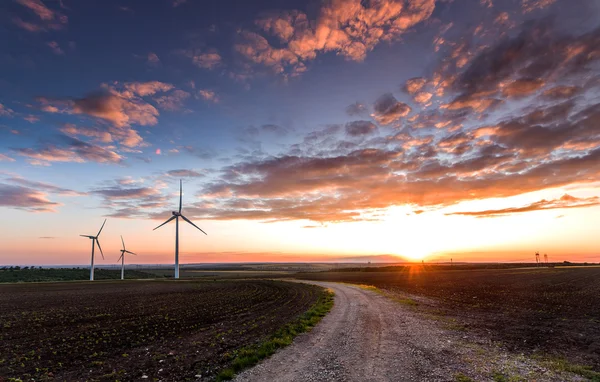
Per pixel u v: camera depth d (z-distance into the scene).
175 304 38.12
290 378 11.86
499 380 11.40
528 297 38.59
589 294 41.12
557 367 12.78
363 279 85.50
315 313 26.77
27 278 123.25
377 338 17.91
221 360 14.69
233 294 50.47
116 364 14.73
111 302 41.84
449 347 15.89
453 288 52.78
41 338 20.41
